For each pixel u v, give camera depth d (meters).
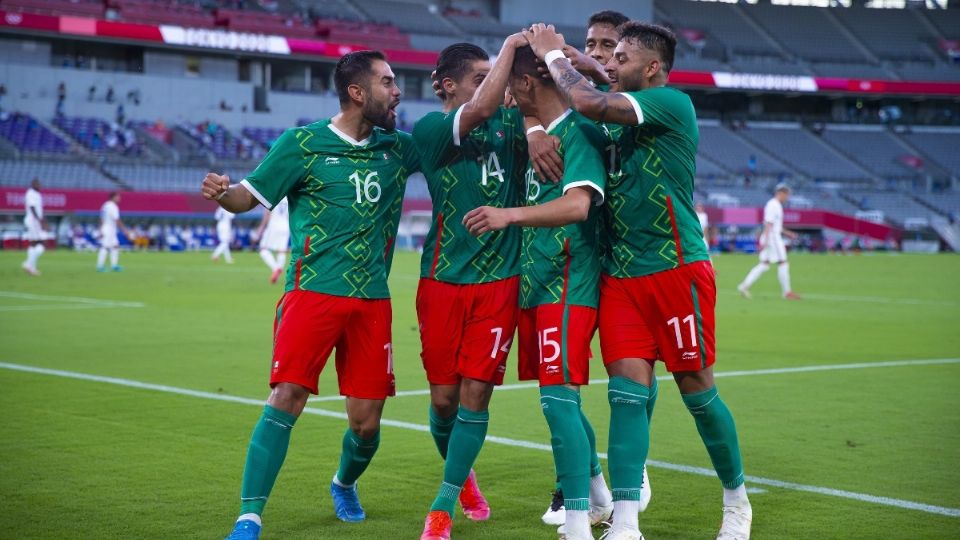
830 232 51.31
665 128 4.30
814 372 9.69
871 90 58.66
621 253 4.46
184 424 6.88
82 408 7.43
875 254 47.31
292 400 4.45
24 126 40.66
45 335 12.06
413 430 6.84
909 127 63.09
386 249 4.71
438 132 4.66
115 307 15.77
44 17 41.84
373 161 4.59
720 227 49.81
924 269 32.25
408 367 9.91
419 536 4.48
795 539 4.42
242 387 8.45
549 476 5.61
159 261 31.06
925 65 62.53
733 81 56.09
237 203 4.45
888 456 6.07
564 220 4.16
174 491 5.14
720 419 4.44
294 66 51.41
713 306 4.48
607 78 4.79
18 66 42.09
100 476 5.43
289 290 4.55
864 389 8.69
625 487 4.30
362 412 4.62
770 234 19.33
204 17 48.22
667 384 8.91
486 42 54.25
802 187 54.81
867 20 64.94
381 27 51.62
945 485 5.39
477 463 5.92
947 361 10.52
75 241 38.28
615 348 4.44
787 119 62.00
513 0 57.44
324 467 5.74
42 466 5.63
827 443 6.45
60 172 39.34
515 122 4.82
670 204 4.36
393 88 4.54
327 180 4.50
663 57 4.48
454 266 4.69
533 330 4.61
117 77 44.38
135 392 8.16
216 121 46.16
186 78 45.78
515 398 8.19
